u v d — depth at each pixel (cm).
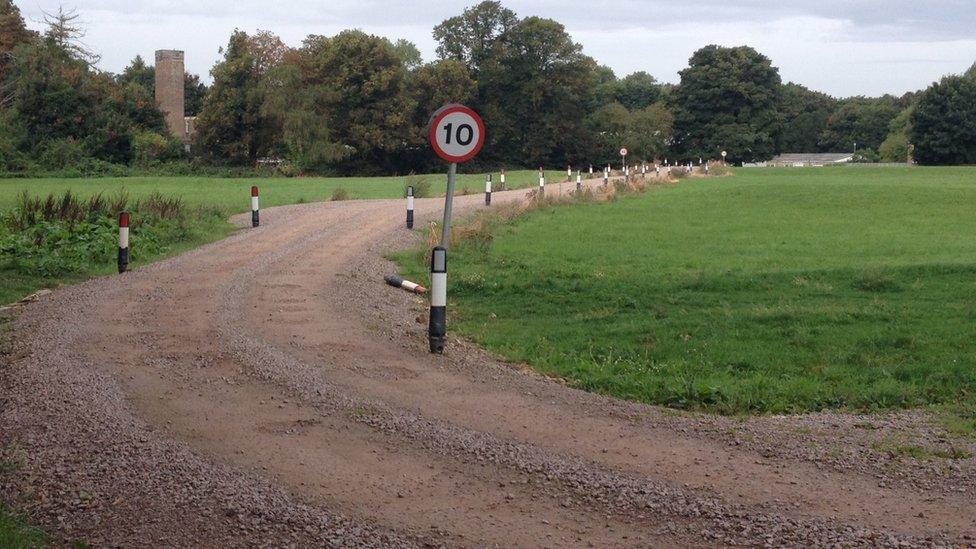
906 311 1287
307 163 8006
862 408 824
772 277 1617
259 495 568
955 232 2520
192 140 8900
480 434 702
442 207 2922
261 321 1127
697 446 686
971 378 918
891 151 12350
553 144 9775
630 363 972
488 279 1582
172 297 1288
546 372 943
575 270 1719
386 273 1616
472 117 1066
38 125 6919
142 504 553
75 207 2116
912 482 609
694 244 2197
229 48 8256
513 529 528
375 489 586
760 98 11056
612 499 575
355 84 8612
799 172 6938
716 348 1053
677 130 11431
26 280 1458
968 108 10181
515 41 9706
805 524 535
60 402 758
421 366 932
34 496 561
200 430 698
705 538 518
